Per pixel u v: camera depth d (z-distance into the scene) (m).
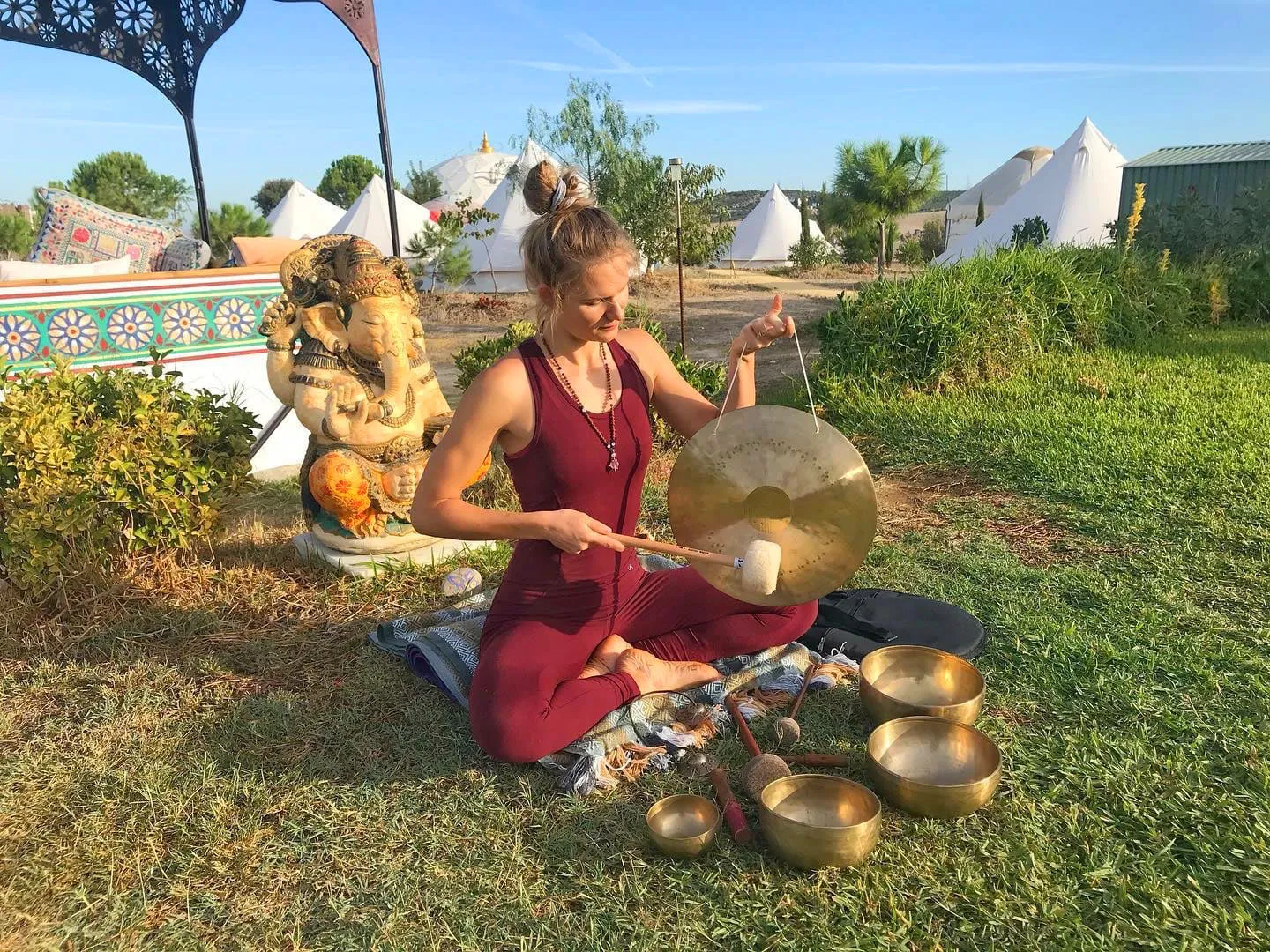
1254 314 10.27
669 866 2.19
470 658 3.03
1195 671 2.89
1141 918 1.94
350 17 5.75
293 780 2.59
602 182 18.44
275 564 4.21
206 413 4.15
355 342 3.90
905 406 6.64
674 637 2.99
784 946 1.93
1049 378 7.31
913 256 31.55
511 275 21.17
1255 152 14.70
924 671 2.89
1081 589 3.58
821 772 2.54
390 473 3.95
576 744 2.60
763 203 32.19
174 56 7.28
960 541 4.23
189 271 5.52
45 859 2.32
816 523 2.50
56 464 3.60
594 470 2.52
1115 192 15.84
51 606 3.68
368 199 22.53
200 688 3.13
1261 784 2.33
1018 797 2.36
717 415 2.77
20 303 4.86
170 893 2.19
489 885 2.15
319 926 2.08
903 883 2.08
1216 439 5.34
